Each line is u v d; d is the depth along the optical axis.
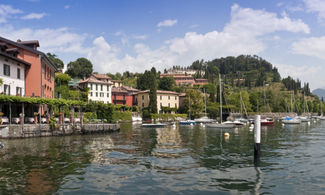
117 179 13.35
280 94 156.88
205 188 12.08
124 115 86.00
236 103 124.25
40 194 10.98
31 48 41.66
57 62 108.19
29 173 14.28
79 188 11.85
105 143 27.75
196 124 77.00
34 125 31.95
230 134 41.66
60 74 62.53
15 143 26.58
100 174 14.26
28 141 28.28
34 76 41.78
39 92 42.03
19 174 14.05
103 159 18.42
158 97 110.62
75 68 128.62
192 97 104.31
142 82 142.62
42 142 27.64
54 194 11.02
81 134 37.47
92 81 97.94
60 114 37.06
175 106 117.19
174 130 51.12
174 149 23.62
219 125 58.62
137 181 13.03
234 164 17.11
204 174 14.48
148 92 109.31
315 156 20.30
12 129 29.88
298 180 13.52
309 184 12.84
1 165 16.20
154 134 40.84
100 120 54.91
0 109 31.58
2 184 12.26
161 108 109.44
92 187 12.02
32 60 41.75
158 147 24.97
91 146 25.12
